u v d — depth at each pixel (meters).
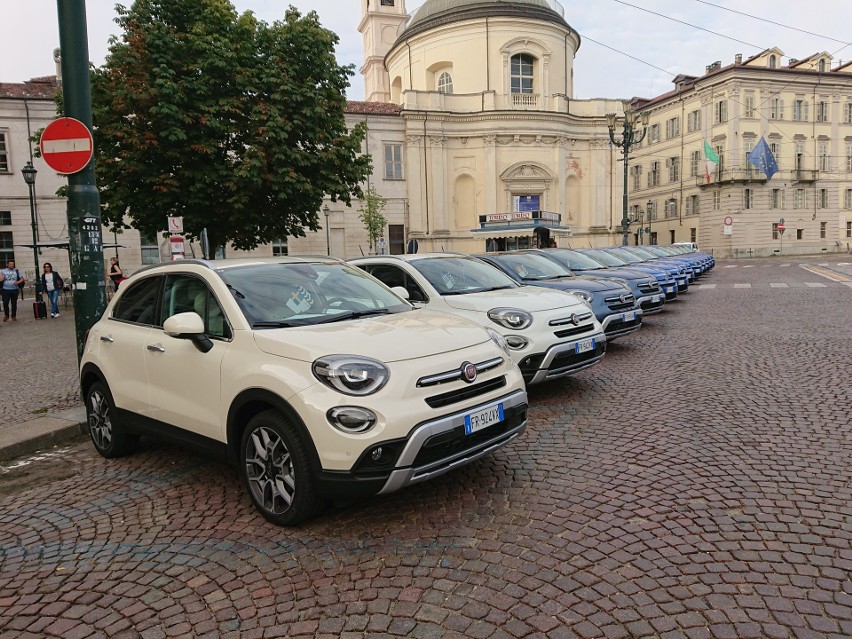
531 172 38.69
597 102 40.69
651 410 5.94
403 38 42.56
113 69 15.82
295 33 17.22
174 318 4.13
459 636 2.66
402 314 4.59
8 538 3.90
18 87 29.80
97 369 5.26
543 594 2.94
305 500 3.61
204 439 4.28
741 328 10.98
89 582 3.29
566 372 6.28
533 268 9.73
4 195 29.34
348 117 36.28
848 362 7.58
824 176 53.84
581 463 4.61
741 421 5.44
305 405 3.50
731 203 51.16
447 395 3.70
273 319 4.20
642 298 11.19
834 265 31.89
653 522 3.61
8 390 8.45
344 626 2.78
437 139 37.66
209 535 3.77
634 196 63.12
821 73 52.25
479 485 4.29
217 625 2.85
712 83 51.81
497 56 39.38
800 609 2.72
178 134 15.23
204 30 15.92
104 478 4.91
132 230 31.19
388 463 3.45
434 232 37.97
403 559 3.34
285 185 16.88
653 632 2.62
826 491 3.92
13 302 19.36
